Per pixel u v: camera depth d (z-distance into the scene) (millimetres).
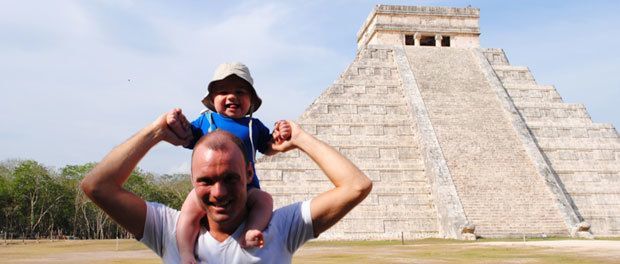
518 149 41625
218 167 3469
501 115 44750
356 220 37562
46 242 46688
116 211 3619
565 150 43656
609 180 42531
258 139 4664
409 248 27125
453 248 26406
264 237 3643
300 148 4082
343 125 43125
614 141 44656
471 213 36562
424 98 45594
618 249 23750
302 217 3770
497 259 19969
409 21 54188
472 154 40781
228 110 4590
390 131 43594
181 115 4070
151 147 3875
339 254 23609
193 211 3742
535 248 25141
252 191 4055
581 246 25891
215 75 4613
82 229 81125
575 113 46750
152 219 3721
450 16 54812
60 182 72125
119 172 3654
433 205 38750
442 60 50906
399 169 40750
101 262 20234
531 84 49594
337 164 3814
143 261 20875
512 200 37781
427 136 41688
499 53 53125
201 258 3637
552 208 37469
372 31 55062
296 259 20875
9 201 67438
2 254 26766
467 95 46562
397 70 49219
